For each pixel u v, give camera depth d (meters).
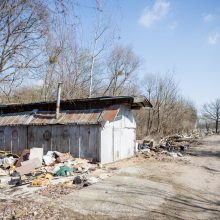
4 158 15.88
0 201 8.23
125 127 18.89
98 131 15.74
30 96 28.95
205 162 19.20
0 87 21.09
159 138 32.59
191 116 65.81
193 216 7.60
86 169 13.78
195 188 11.00
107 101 16.92
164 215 7.48
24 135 18.27
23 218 6.78
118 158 17.72
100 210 7.64
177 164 17.41
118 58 36.72
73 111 17.27
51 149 17.09
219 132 70.75
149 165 16.41
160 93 40.84
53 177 12.03
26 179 11.42
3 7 8.05
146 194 9.45
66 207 7.77
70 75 28.88
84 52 30.42
